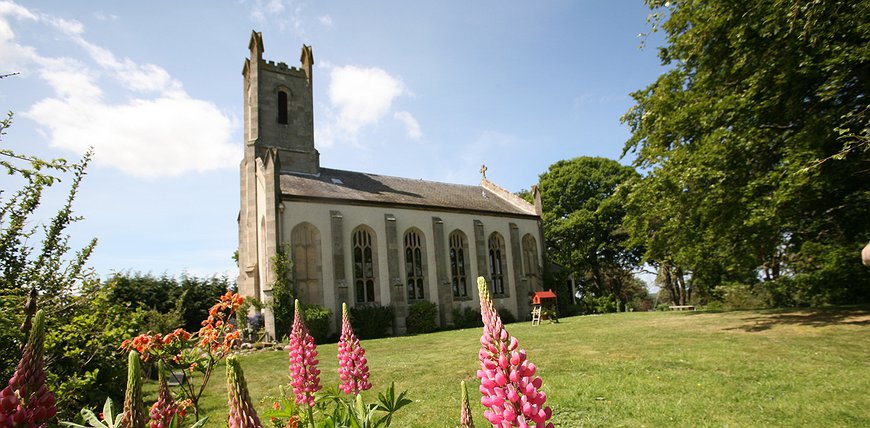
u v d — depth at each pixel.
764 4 13.32
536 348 14.52
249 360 17.00
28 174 5.44
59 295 6.81
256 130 30.39
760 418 6.38
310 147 32.38
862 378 8.13
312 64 33.72
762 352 11.05
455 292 33.50
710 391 7.78
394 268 29.84
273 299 24.66
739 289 27.83
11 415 1.89
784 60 13.27
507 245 37.53
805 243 18.34
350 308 27.77
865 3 11.16
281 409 3.80
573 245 47.53
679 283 44.50
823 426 6.01
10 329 5.11
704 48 16.45
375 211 30.30
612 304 42.25
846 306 19.72
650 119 18.33
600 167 48.22
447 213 34.06
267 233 25.77
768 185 14.49
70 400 5.91
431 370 11.87
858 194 14.86
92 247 7.36
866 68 13.08
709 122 15.44
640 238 19.27
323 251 27.45
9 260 6.63
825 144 13.22
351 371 4.23
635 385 8.39
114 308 7.42
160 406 3.28
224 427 7.54
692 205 16.08
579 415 6.93
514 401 2.41
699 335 15.02
